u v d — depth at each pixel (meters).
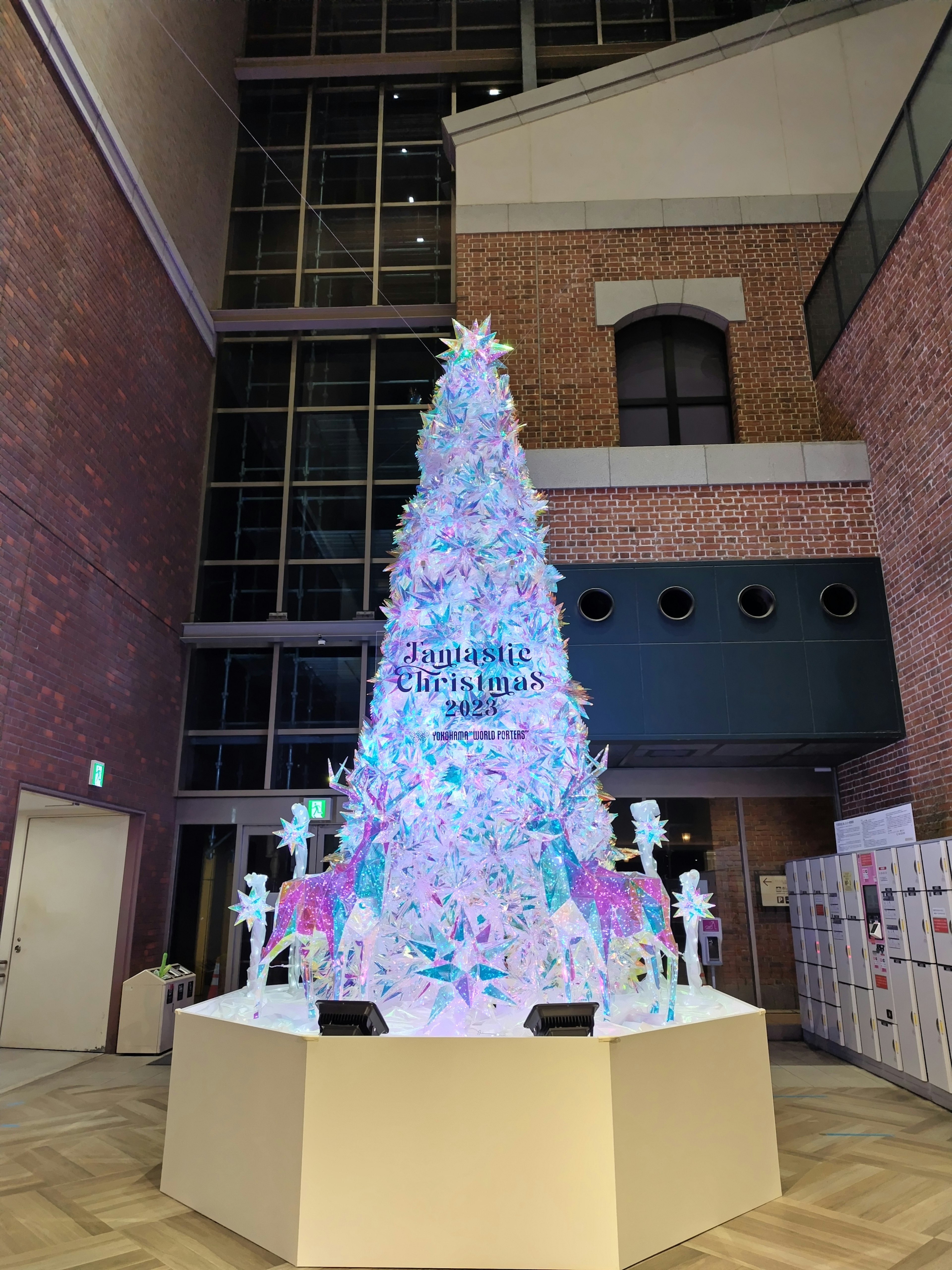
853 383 8.14
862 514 7.86
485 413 4.92
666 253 9.45
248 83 12.49
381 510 10.59
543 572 4.84
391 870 4.25
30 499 6.46
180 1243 3.39
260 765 9.58
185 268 9.61
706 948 8.16
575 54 12.20
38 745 6.53
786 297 9.27
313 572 10.34
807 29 10.11
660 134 9.82
